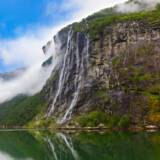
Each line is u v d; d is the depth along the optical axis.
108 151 143.88
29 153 167.62
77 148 168.00
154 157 114.88
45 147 189.62
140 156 120.06
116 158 121.38
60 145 191.88
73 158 134.12
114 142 176.88
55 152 162.62
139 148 141.25
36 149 183.00
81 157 134.75
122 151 138.12
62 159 134.38
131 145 154.75
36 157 149.50
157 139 172.88
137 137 196.12
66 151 161.12
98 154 138.75
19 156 158.12
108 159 121.69
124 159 117.12
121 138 198.50
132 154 127.19
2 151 181.88
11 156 159.50
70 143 197.38
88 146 171.75
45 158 143.75
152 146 143.62
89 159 127.56
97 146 167.50
